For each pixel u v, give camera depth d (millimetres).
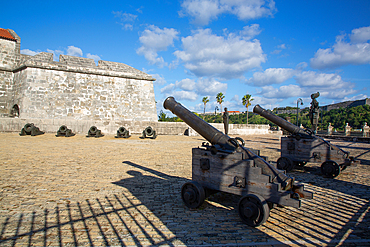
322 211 4207
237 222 3686
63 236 3123
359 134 26031
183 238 3137
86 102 21484
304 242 3094
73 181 5719
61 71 20656
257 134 27422
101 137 17062
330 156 6887
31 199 4453
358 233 3371
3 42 21719
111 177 6191
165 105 5398
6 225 3402
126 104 23375
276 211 4195
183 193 4332
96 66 22734
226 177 3959
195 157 4398
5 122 16891
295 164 7781
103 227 3412
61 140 14398
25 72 19875
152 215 3877
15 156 8656
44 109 19797
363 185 5902
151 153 10484
